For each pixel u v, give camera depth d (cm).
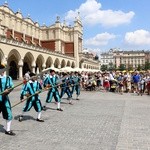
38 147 741
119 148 737
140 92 2512
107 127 995
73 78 1850
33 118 1168
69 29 7919
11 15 5691
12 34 5681
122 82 2592
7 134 880
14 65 5141
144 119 1159
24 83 1043
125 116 1230
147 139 833
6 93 881
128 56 18425
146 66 15600
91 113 1318
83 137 849
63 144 771
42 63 5297
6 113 881
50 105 1609
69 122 1085
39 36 7325
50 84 1405
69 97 1708
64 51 7900
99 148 735
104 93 2622
